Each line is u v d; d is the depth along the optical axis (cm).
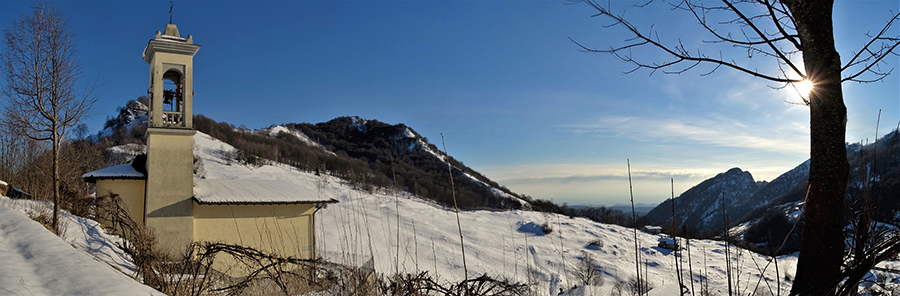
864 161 276
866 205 264
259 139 11756
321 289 516
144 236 1048
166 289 653
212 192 1577
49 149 2012
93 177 1500
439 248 3189
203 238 1496
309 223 1619
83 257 518
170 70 1631
